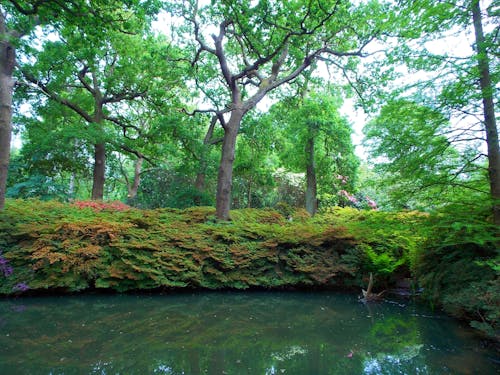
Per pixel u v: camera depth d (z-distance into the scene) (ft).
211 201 40.45
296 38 30.32
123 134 46.57
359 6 28.45
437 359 11.10
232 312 17.03
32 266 19.21
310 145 45.88
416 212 16.56
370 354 11.56
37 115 41.27
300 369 10.27
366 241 24.22
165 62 40.06
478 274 13.94
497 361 10.92
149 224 24.23
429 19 13.89
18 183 39.24
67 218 22.56
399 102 15.10
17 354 10.91
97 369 9.91
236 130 30.22
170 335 13.20
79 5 22.17
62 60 36.42
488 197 13.80
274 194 55.36
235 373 9.93
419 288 21.12
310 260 23.41
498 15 13.10
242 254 22.74
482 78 13.56
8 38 22.12
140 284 20.61
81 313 16.08
